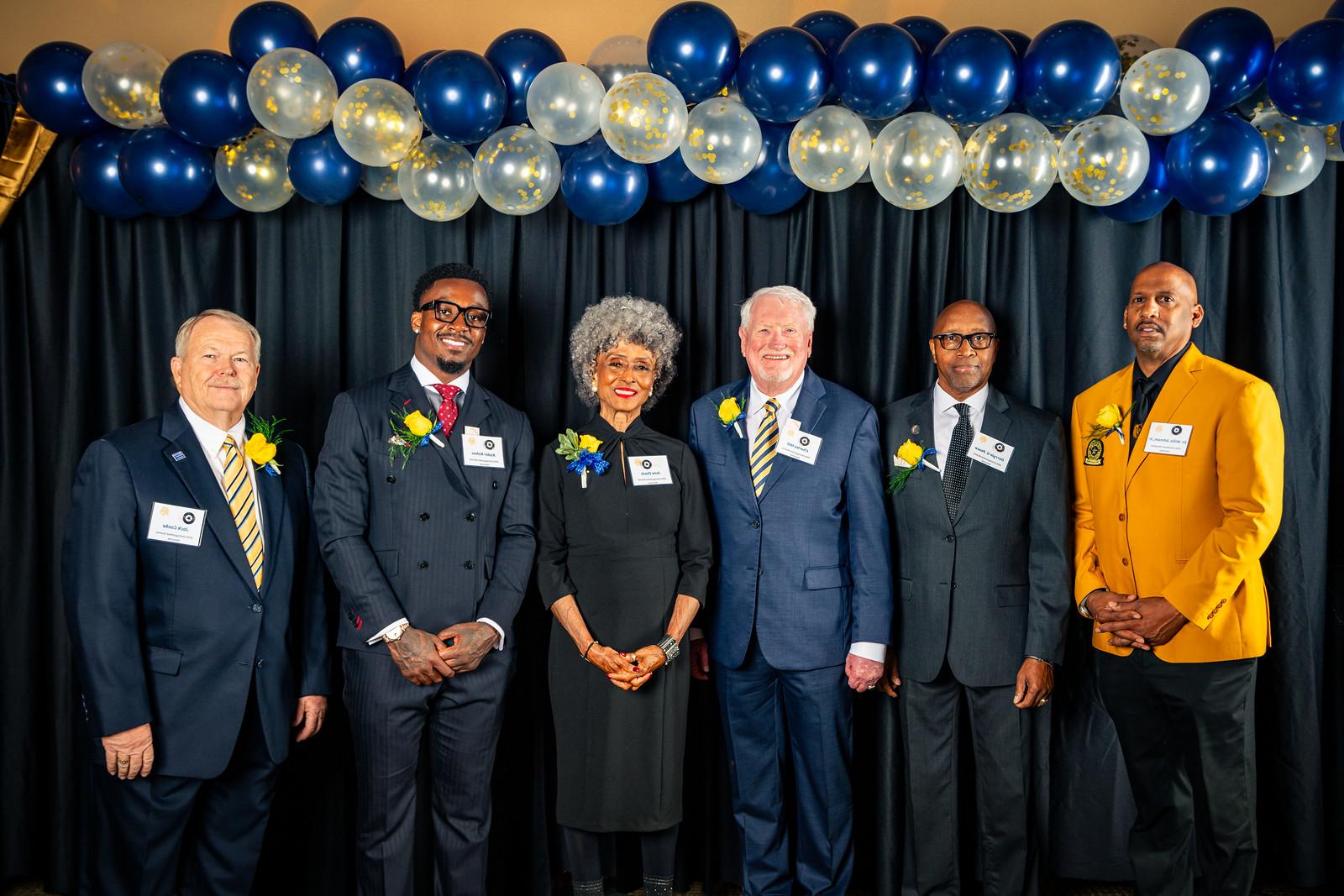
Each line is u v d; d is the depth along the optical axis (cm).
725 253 294
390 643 223
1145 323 236
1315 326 277
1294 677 271
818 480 247
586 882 243
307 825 284
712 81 249
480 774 239
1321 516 276
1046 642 243
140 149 251
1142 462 237
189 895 230
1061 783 282
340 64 254
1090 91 237
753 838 256
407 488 232
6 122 285
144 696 209
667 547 241
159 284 289
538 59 258
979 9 300
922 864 260
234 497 222
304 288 293
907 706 257
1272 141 252
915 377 291
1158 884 244
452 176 256
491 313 259
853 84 240
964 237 287
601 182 253
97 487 211
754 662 251
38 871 285
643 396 249
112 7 304
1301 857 271
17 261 287
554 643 246
